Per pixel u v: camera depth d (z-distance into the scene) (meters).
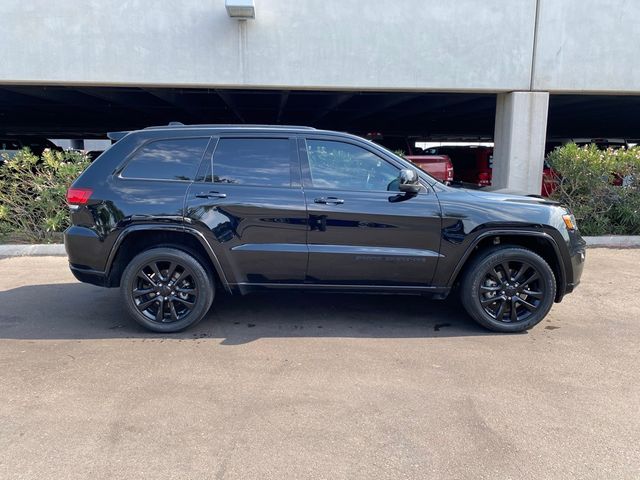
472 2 8.55
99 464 2.84
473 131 25.88
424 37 8.59
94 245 4.66
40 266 7.30
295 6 8.38
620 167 9.02
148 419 3.29
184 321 4.76
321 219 4.63
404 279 4.77
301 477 2.74
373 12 8.48
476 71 8.73
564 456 2.95
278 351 4.39
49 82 8.37
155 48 8.35
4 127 25.28
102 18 8.22
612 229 9.23
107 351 4.37
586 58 8.80
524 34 8.68
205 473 2.77
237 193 4.64
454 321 5.20
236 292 4.80
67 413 3.36
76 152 8.67
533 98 8.88
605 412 3.43
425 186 4.75
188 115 19.45
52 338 4.66
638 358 4.30
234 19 8.32
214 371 3.99
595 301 5.85
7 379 3.82
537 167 9.06
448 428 3.22
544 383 3.83
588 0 8.63
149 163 4.75
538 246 4.99
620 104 14.38
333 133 4.80
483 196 4.79
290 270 4.72
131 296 4.72
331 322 5.14
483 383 3.82
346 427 3.22
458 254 4.70
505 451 2.99
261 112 17.72
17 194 8.29
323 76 8.60
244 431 3.17
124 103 13.36
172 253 4.68
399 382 3.83
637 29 8.78
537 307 4.84
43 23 8.16
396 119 20.30
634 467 2.85
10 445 3.01
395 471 2.80
